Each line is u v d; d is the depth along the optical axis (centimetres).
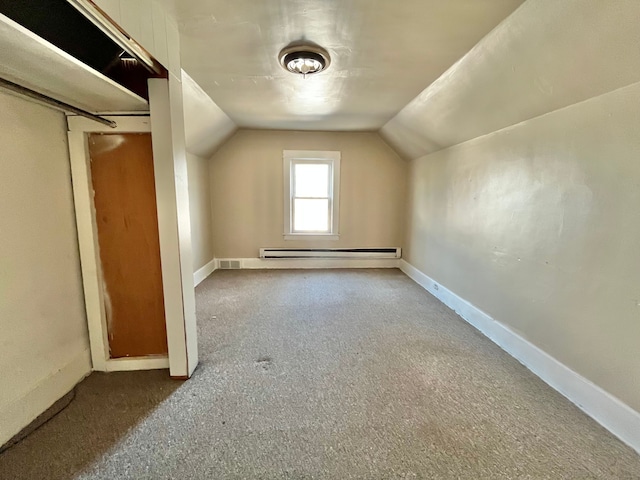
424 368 214
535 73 182
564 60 162
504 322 244
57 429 155
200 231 421
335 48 200
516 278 230
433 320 296
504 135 243
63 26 134
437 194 365
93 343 203
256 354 230
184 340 195
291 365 216
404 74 239
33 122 163
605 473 133
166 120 175
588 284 172
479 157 279
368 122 400
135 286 203
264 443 148
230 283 409
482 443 149
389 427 159
